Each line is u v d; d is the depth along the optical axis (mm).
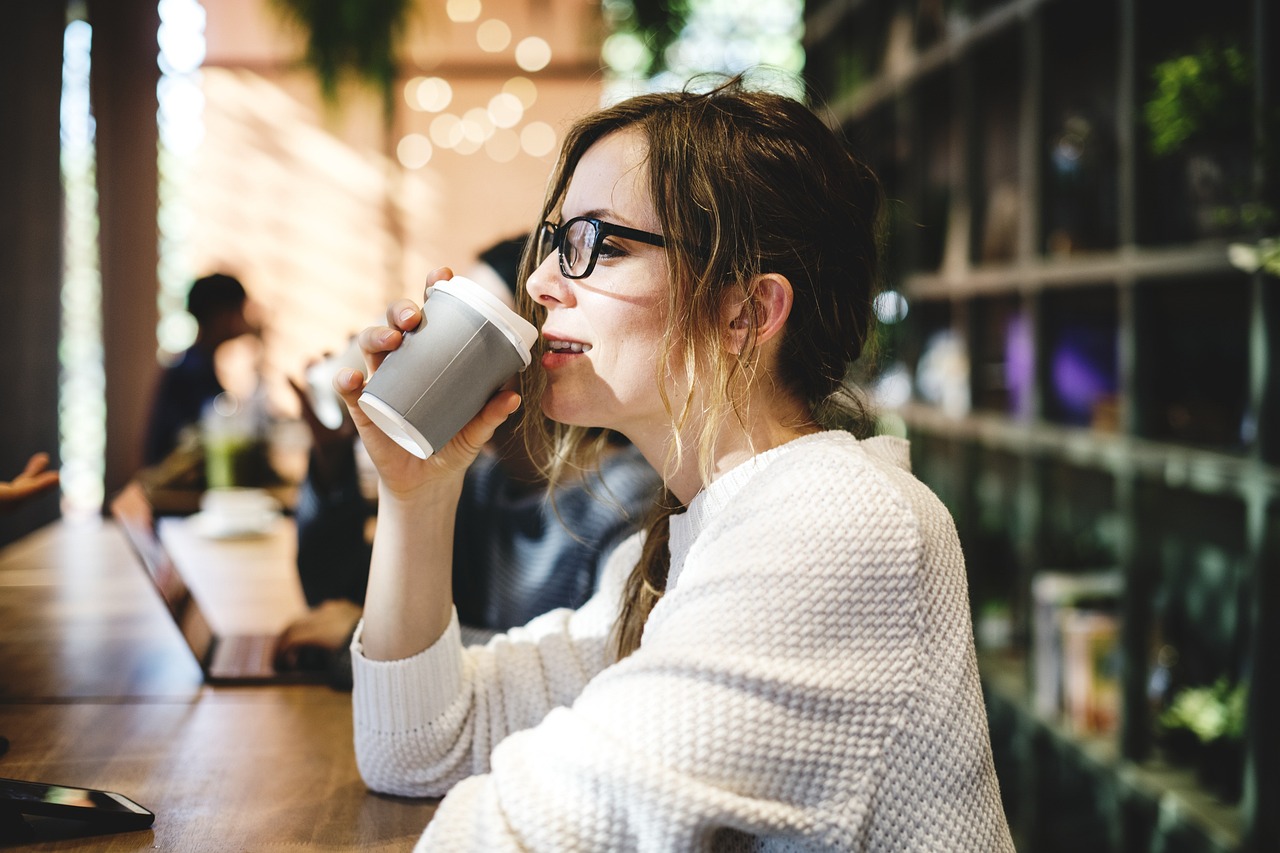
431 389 792
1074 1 2447
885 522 746
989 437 2912
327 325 5121
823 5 4320
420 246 5125
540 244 953
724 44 4211
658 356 835
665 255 833
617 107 898
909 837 723
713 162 836
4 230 2879
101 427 4246
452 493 948
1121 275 2154
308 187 5051
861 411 990
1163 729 2131
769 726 692
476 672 986
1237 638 2023
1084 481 2691
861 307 919
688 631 719
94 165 4141
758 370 868
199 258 5027
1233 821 1861
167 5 4664
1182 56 2014
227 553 2121
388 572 943
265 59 4934
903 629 738
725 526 787
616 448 1431
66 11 3475
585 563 1364
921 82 3422
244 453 2617
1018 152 3289
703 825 660
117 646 1379
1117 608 2439
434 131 5078
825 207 872
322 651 1259
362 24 4688
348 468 1453
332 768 984
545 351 869
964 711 749
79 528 2396
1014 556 3072
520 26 5043
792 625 711
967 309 3146
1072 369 2641
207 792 917
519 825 681
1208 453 1948
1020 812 2611
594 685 741
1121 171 2301
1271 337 1715
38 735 1051
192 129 4922
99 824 833
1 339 2857
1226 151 1993
